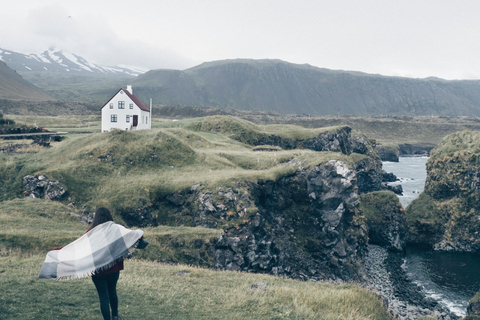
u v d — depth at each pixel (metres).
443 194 76.94
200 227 40.00
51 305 10.73
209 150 67.81
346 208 52.56
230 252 39.19
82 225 36.66
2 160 51.03
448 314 40.94
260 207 47.25
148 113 86.38
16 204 38.72
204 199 43.25
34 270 15.78
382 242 67.38
